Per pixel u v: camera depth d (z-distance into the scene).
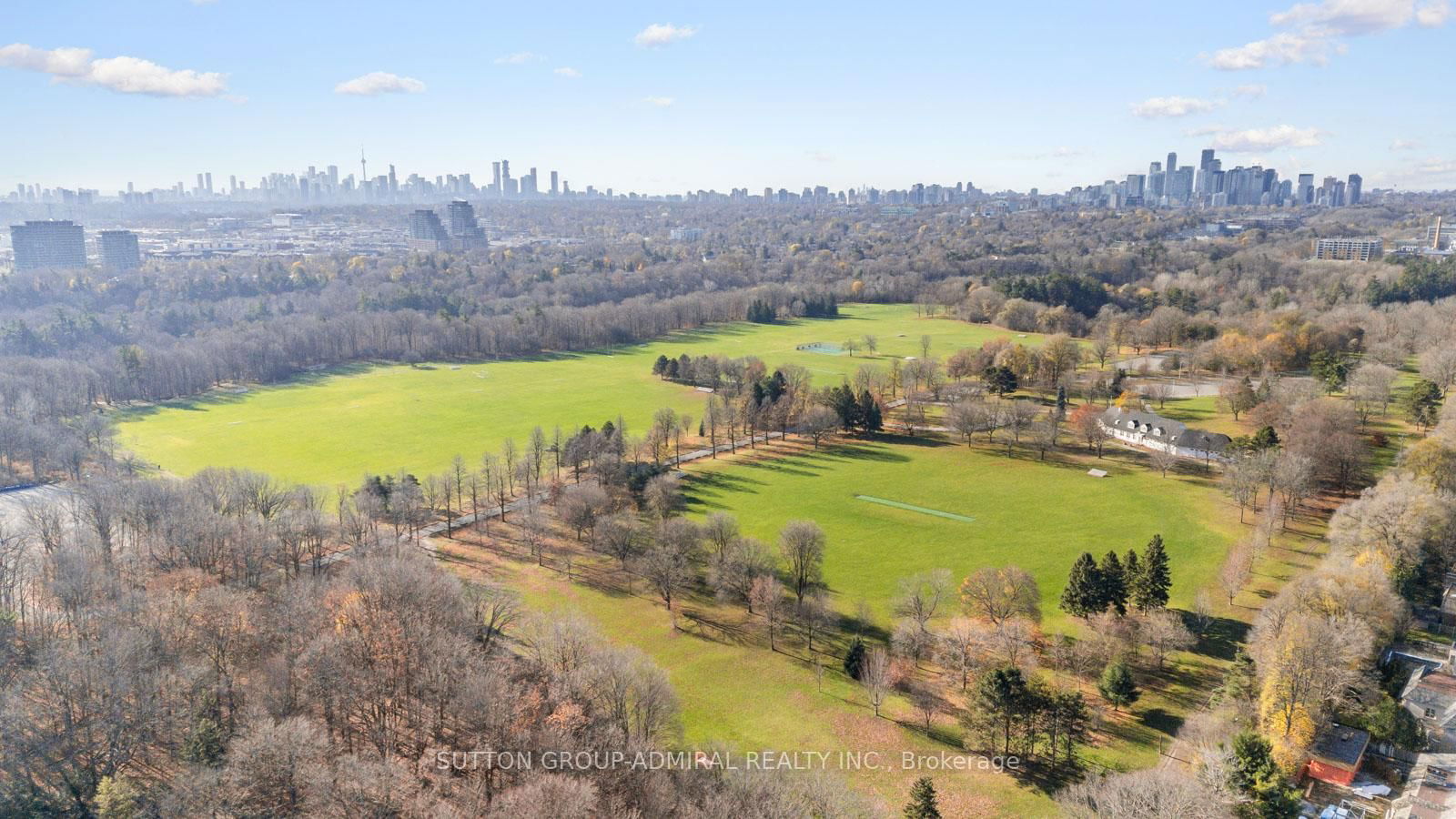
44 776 93.50
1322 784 102.88
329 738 97.75
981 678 116.50
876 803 98.12
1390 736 107.50
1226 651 131.62
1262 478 184.75
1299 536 172.50
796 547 149.00
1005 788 103.00
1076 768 106.06
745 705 120.38
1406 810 95.69
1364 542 146.00
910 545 173.25
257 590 142.12
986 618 135.62
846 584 156.25
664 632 140.50
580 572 162.50
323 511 182.12
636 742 97.12
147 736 99.50
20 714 95.75
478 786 90.44
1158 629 127.50
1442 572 146.12
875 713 118.38
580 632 119.81
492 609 140.00
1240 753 96.00
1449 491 163.00
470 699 98.62
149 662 105.06
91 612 117.06
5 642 111.12
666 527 162.50
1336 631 113.00
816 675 128.00
